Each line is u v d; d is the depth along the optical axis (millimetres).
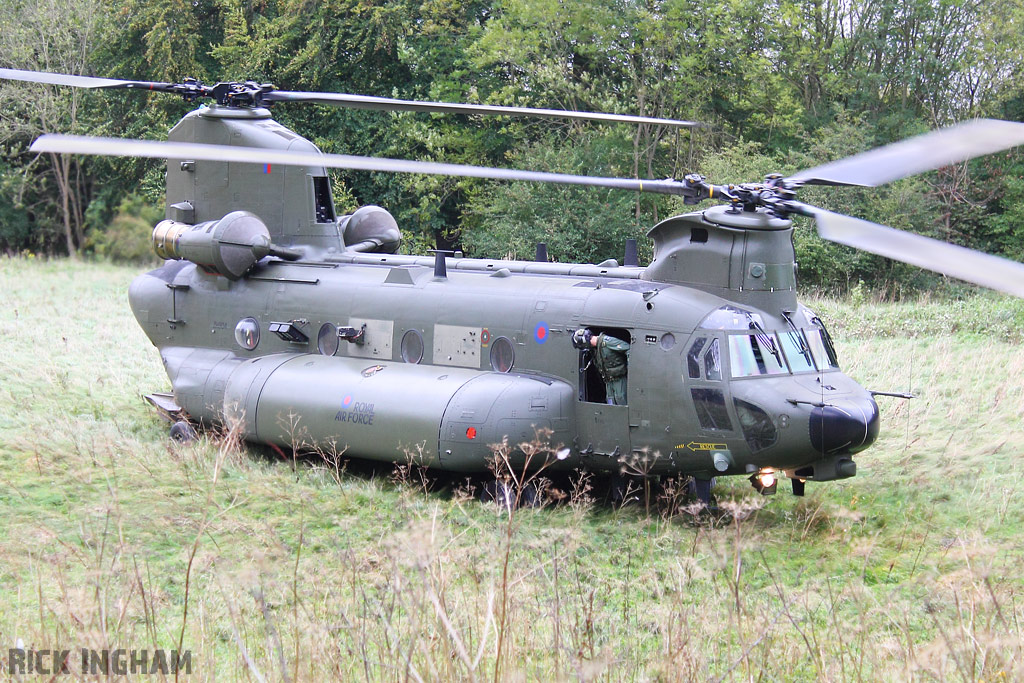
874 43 47906
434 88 46969
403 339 18844
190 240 20781
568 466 17016
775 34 47781
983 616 11234
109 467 17859
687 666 9656
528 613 10891
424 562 8422
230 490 16969
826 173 14953
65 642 10133
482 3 49906
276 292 20562
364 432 17609
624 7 46469
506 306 17812
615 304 16734
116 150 10609
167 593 12383
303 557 13969
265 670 9922
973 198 46375
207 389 20094
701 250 16625
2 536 14523
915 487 17875
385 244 22828
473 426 16453
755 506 11930
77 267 47469
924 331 31000
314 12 48250
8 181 52938
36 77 17812
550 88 45406
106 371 25797
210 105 21578
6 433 19781
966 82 48031
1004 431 20922
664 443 16125
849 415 15211
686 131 47250
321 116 49375
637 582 13586
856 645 11250
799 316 16672
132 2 51438
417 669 9672
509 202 43094
